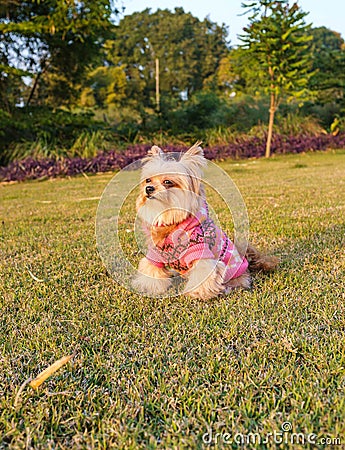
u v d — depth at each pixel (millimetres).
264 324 885
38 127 5199
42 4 5004
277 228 1511
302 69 5176
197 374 753
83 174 4414
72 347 831
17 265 1239
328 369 756
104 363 785
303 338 835
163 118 6125
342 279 1072
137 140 5555
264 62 5043
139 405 696
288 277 1094
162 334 863
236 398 707
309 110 6785
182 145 5387
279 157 5402
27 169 4426
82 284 1093
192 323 902
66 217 1922
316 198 2098
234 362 780
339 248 1287
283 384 731
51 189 3281
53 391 730
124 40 15781
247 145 5566
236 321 900
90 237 1509
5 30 4652
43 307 975
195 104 6422
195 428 658
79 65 5633
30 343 843
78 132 5344
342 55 6781
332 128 6219
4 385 743
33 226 1743
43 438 655
